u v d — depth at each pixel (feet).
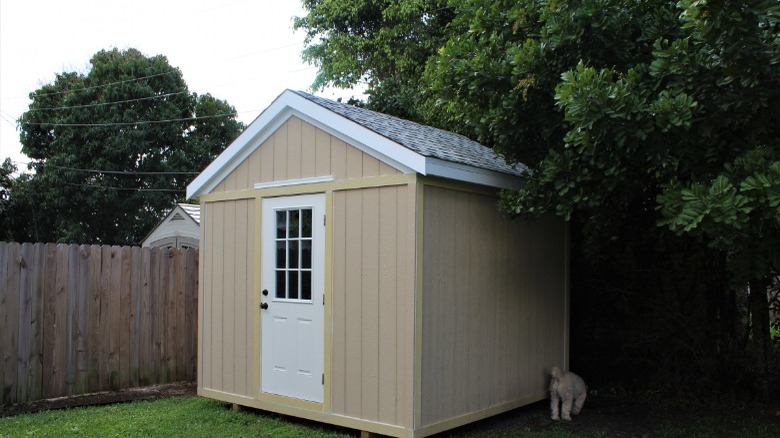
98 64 79.82
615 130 15.33
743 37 13.48
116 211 78.79
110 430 18.26
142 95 77.46
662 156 15.97
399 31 56.70
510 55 18.78
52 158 74.74
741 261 15.02
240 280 21.35
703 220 13.56
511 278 20.77
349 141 18.38
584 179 17.30
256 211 20.95
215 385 21.94
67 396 22.74
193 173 80.33
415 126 23.26
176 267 26.68
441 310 17.51
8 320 21.18
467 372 18.48
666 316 23.68
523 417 20.75
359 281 17.87
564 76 15.37
